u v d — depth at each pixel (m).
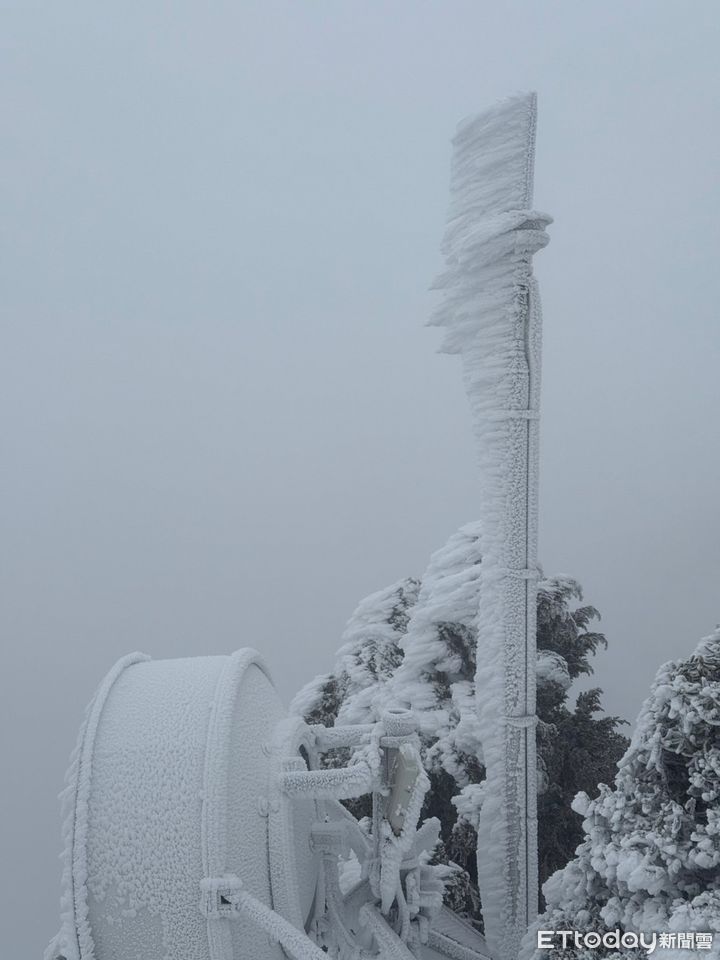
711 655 8.34
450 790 15.33
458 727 14.86
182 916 7.67
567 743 16.14
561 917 8.65
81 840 7.92
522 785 10.52
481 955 10.73
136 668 9.16
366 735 9.91
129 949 7.93
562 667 16.45
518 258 9.89
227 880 7.52
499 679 10.51
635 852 7.66
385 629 19.14
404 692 16.20
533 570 10.37
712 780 7.75
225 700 8.24
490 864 10.70
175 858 7.68
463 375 10.52
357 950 9.29
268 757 8.77
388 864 9.39
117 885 7.87
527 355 10.09
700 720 7.96
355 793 8.67
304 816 9.51
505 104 9.65
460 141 10.05
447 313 10.57
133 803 7.91
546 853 15.32
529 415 10.15
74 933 7.93
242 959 8.07
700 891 7.50
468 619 16.44
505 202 9.84
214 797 7.67
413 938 9.89
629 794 8.30
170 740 8.09
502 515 10.37
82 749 8.22
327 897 9.72
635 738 8.43
